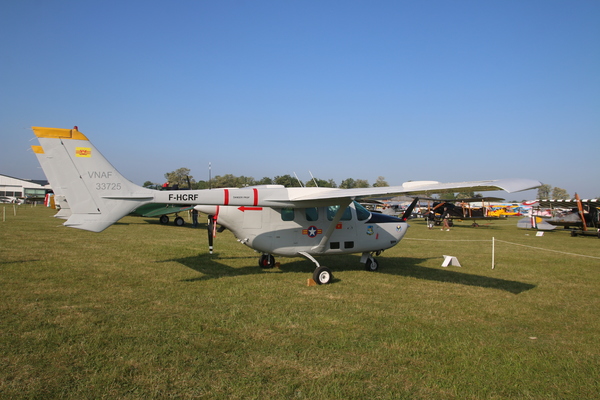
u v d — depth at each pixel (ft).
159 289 23.67
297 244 29.14
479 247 51.03
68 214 39.63
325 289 24.93
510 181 21.02
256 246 28.48
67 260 32.48
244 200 25.61
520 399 11.63
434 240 59.72
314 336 16.21
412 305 21.36
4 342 14.76
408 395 11.66
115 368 12.82
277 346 15.03
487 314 20.07
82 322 17.13
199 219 101.30
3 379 11.96
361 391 11.79
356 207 31.55
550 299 23.54
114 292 22.63
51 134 22.09
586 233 75.51
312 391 11.67
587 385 12.59
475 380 12.70
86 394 11.22
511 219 146.30
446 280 28.66
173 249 41.04
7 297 20.92
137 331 16.25
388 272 31.71
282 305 20.75
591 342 16.42
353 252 31.19
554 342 16.31
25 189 271.28
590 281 29.32
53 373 12.42
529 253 45.16
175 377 12.35
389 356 14.39
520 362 14.15
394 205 151.64
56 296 21.38
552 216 82.33
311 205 26.81
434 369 13.44
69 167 22.29
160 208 71.97
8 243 41.57
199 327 16.89
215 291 23.52
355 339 15.97
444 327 17.79
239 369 13.02
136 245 43.27
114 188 23.00
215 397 11.24
